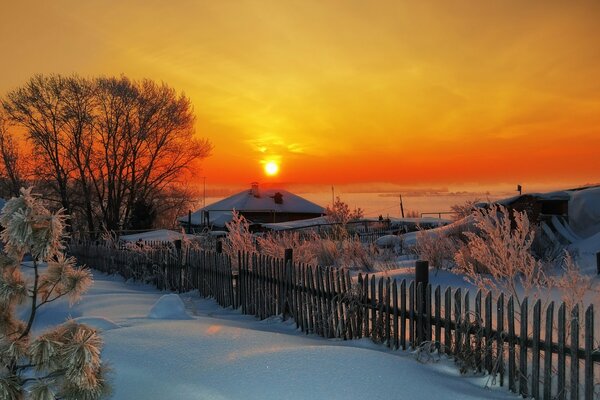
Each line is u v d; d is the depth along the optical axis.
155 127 48.41
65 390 3.49
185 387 4.64
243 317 9.02
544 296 7.46
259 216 51.81
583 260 10.80
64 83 45.81
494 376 4.98
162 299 7.96
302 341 5.96
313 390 4.38
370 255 13.62
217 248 12.31
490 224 8.19
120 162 47.94
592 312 4.33
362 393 4.33
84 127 46.25
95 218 50.25
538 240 11.93
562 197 13.70
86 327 3.72
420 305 5.81
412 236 18.91
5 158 45.91
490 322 5.14
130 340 5.84
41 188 46.72
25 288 3.80
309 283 7.52
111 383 4.40
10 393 3.41
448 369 5.26
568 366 5.14
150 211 47.81
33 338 3.83
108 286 12.67
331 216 25.47
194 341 5.72
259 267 8.95
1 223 3.64
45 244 3.68
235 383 4.59
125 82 47.19
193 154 50.59
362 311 6.64
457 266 10.39
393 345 6.12
